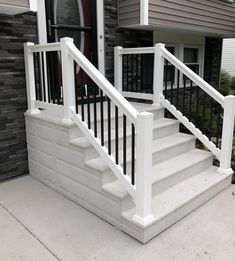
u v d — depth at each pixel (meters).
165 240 2.39
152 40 5.28
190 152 3.66
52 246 2.32
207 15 5.42
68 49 2.80
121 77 4.51
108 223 2.64
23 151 3.71
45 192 3.27
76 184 2.95
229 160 3.36
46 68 3.45
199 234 2.48
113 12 4.43
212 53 7.28
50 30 3.74
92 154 2.84
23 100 3.57
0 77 3.32
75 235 2.46
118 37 4.59
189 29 5.10
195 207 2.87
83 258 2.19
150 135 2.18
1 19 3.21
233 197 3.13
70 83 2.88
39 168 3.53
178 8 4.72
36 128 3.41
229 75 13.45
